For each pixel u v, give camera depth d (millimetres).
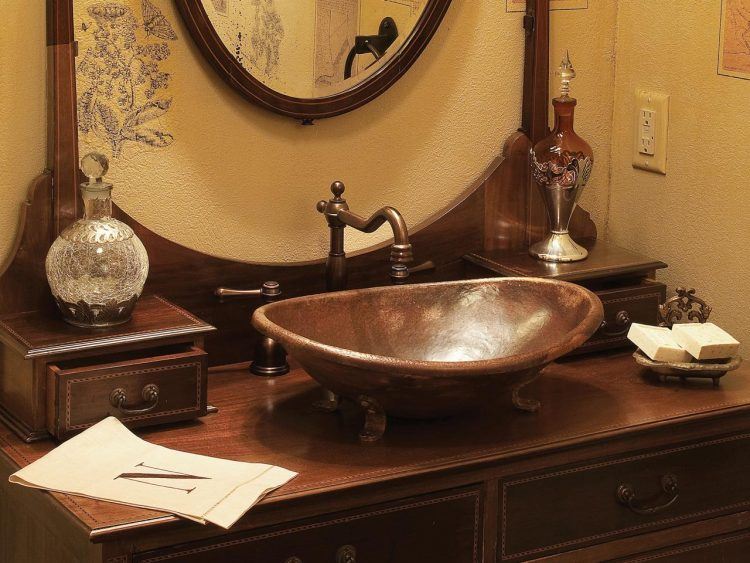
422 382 1461
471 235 2023
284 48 1789
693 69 1972
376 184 1946
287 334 1494
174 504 1336
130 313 1616
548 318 1715
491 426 1625
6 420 1588
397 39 1881
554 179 1931
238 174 1815
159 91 1723
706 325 1832
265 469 1447
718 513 1754
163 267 1759
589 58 2105
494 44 2008
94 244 1547
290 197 1869
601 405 1705
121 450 1472
